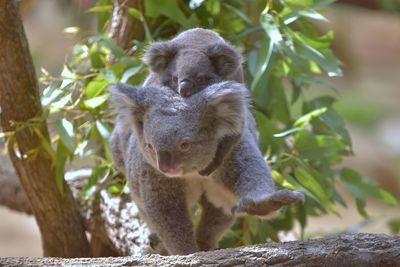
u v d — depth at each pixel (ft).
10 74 30.91
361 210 37.14
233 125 25.46
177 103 25.50
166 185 27.32
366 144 90.63
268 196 23.11
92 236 37.04
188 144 24.91
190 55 27.78
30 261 22.53
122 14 34.91
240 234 33.58
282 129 34.91
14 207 41.52
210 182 27.43
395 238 22.67
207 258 22.36
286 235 37.86
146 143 25.63
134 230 32.73
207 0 34.50
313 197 30.63
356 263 22.00
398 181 86.53
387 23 112.16
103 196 35.09
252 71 33.19
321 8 34.81
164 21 35.24
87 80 33.53
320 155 32.45
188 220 27.84
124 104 26.30
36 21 97.25
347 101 98.99
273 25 30.66
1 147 42.29
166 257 22.67
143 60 29.09
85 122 33.94
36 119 31.35
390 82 107.04
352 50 84.38
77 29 36.29
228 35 35.32
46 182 33.12
